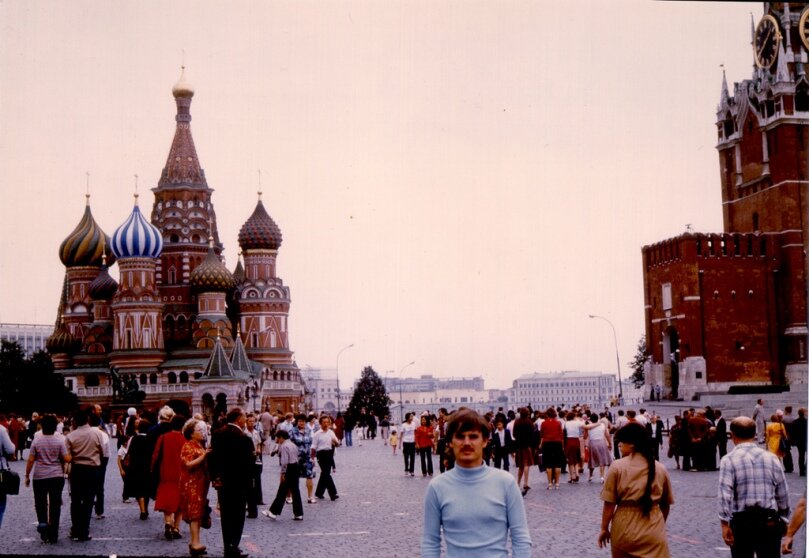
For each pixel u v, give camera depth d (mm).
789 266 108688
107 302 150500
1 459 21234
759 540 13641
